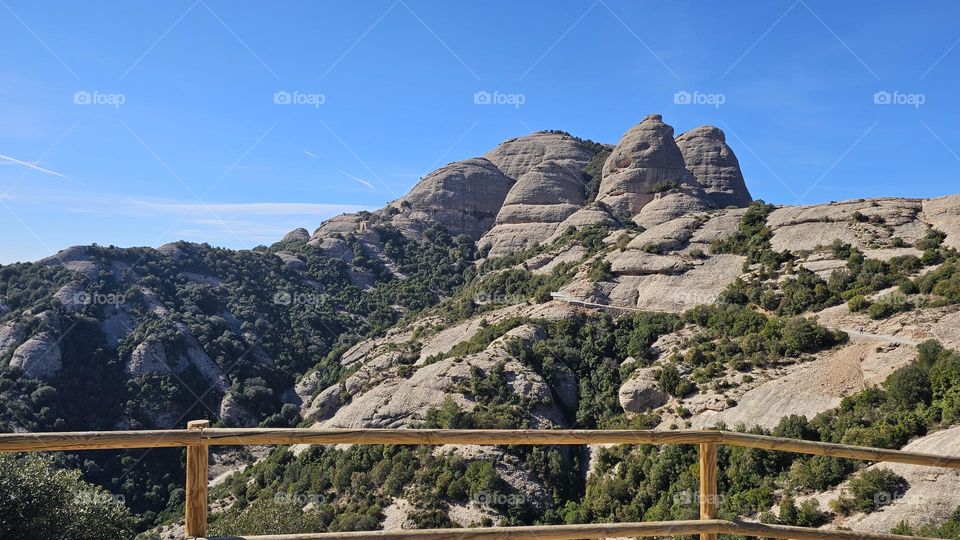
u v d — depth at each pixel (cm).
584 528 698
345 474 3988
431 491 3662
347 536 642
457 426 4281
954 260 4416
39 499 1256
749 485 2955
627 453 3734
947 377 3028
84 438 608
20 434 595
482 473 3659
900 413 3000
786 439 755
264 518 3067
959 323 3697
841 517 2442
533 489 3678
